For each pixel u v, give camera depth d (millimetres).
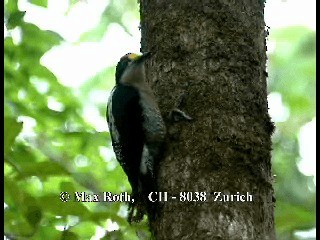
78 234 7840
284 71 14352
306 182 12336
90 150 9977
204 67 7316
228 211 6559
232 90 7180
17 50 9977
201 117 7082
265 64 7617
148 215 7148
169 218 6719
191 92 7250
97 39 14359
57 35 10094
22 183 8242
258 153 6949
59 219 7812
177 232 6594
